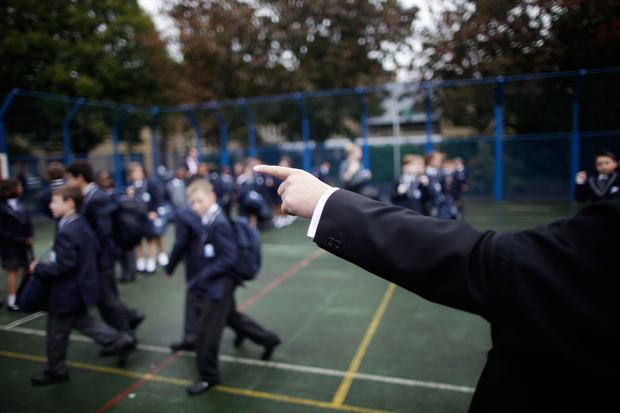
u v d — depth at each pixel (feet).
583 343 1.86
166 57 39.93
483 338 12.82
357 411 9.28
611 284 1.78
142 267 21.35
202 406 9.60
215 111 43.01
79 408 9.52
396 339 12.89
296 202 2.57
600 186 14.58
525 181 31.45
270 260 23.59
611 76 13.20
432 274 2.14
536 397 2.24
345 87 57.62
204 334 10.14
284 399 9.83
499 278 2.03
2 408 9.41
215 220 10.34
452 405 9.41
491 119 30.27
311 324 14.25
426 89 32.50
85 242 10.23
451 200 25.48
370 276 19.98
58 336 10.42
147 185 21.89
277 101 42.78
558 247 1.93
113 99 23.07
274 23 56.24
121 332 11.93
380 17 51.57
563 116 17.24
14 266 11.20
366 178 22.59
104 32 19.57
